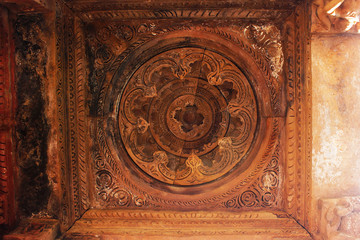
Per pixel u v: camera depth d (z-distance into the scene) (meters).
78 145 2.63
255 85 2.74
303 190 2.50
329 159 2.38
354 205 2.33
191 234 2.58
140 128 2.86
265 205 2.77
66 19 2.43
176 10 2.44
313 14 2.24
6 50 2.29
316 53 2.33
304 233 2.48
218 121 3.22
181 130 3.26
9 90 2.32
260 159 2.75
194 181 2.88
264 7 2.42
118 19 2.58
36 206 2.46
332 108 2.36
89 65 2.65
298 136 2.51
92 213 2.72
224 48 2.70
